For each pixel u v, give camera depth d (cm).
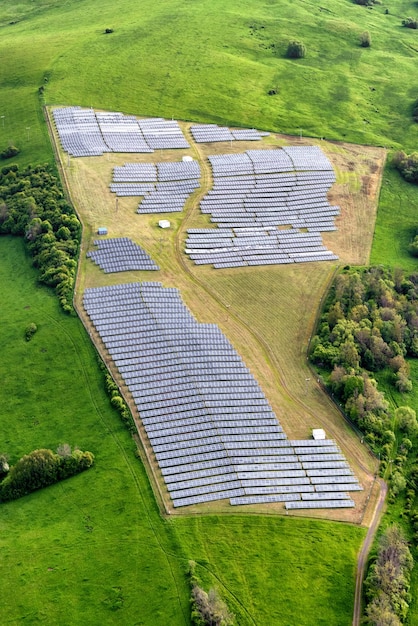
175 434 16062
